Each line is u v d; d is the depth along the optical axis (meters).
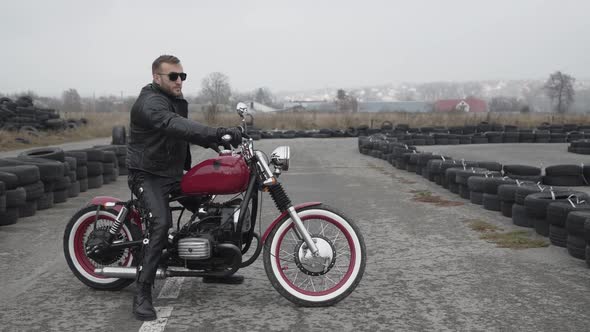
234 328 4.13
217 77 62.28
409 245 6.86
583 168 12.46
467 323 4.20
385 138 25.33
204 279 5.30
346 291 4.60
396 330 4.07
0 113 29.42
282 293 4.57
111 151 13.76
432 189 12.28
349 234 4.65
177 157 4.69
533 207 7.31
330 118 47.59
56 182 10.27
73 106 76.06
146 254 4.44
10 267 5.89
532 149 26.38
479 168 11.69
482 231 7.70
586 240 5.74
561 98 125.38
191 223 4.65
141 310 4.32
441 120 47.47
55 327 4.16
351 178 14.36
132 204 4.90
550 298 4.79
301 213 4.62
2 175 8.12
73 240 5.07
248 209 4.69
